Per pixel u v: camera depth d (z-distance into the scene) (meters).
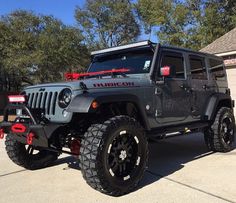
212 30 30.55
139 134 4.77
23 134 4.73
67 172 5.70
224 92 7.45
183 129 6.00
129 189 4.59
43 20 29.16
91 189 4.81
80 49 30.39
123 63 5.86
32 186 5.01
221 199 4.34
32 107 4.97
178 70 6.02
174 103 5.79
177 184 4.95
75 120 4.74
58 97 4.65
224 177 5.22
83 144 4.39
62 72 29.77
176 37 31.19
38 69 27.95
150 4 36.47
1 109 24.69
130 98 4.83
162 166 5.98
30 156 5.83
